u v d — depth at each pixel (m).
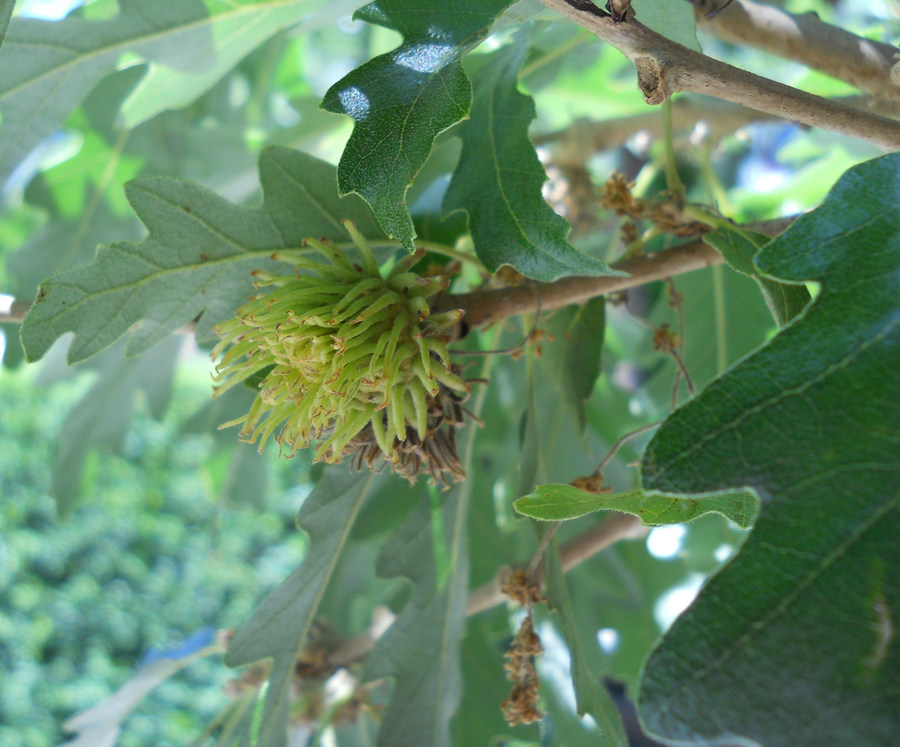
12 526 1.11
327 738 0.26
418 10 0.14
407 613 0.21
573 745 0.25
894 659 0.11
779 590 0.11
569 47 0.22
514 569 0.21
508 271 0.18
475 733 0.23
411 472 0.16
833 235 0.13
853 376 0.12
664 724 0.11
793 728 0.11
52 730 1.04
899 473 0.11
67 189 0.26
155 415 0.28
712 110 0.24
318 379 0.16
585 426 0.19
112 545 1.16
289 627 0.20
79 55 0.21
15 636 1.08
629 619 0.29
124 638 1.12
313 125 0.27
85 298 0.17
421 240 0.19
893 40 0.26
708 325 0.25
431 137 0.14
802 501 0.12
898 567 0.11
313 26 0.23
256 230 0.18
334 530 0.20
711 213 0.18
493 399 0.27
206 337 0.18
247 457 0.29
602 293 0.18
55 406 1.17
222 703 1.07
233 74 0.28
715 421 0.12
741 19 0.18
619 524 0.22
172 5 0.21
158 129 0.26
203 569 1.17
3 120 0.22
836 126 0.14
